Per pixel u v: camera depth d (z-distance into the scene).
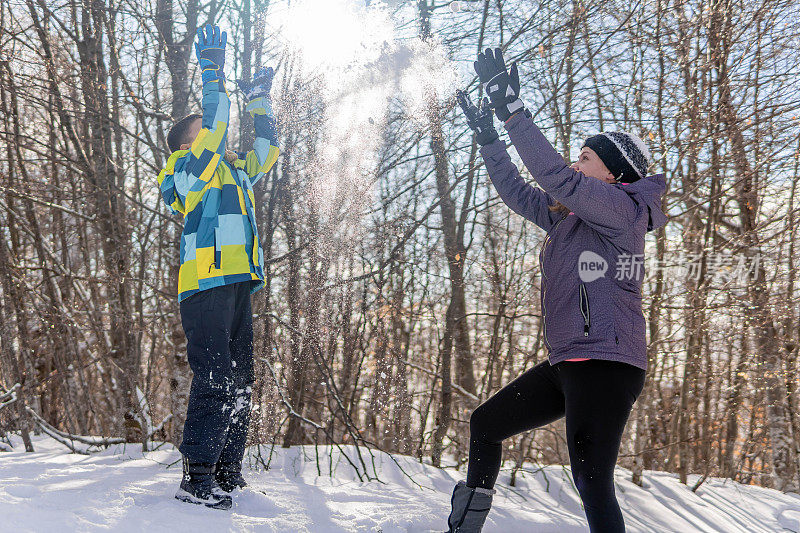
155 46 4.18
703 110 3.77
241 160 2.36
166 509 1.84
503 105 1.77
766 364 4.62
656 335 3.96
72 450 3.68
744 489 4.02
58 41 4.25
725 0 3.79
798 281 4.35
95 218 4.16
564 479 3.30
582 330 1.74
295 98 3.44
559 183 1.71
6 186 4.33
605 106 4.17
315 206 3.60
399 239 3.81
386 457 3.33
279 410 3.39
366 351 4.37
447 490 3.01
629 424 4.28
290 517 2.03
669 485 3.67
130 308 4.29
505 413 2.00
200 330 2.11
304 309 3.69
